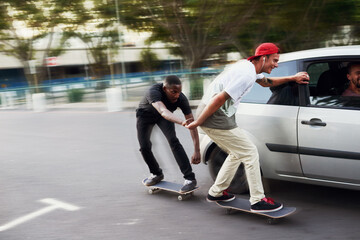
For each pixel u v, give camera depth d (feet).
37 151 22.58
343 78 10.91
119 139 24.57
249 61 10.43
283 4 42.11
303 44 46.34
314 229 10.41
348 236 9.91
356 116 10.38
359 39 44.06
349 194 12.75
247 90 10.23
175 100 12.46
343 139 10.49
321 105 11.03
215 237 10.28
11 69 105.50
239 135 10.69
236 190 13.04
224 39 48.57
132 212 12.39
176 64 96.27
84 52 114.21
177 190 13.17
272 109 11.83
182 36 50.29
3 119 39.81
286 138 11.51
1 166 19.40
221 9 45.16
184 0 46.37
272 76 12.09
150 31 53.06
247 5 43.47
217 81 10.77
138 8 50.14
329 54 11.15
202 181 15.01
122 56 61.52
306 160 11.25
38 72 74.59
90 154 20.86
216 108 10.18
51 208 13.09
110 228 11.25
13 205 13.57
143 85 45.80
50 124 33.71
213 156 13.33
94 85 48.78
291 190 13.35
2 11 62.69
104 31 66.44
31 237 10.89
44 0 63.10
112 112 39.60
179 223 11.34
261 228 10.65
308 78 11.19
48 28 68.13
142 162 18.56
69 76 112.98
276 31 45.75
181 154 13.06
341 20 41.98
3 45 72.59
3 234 11.18
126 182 15.57
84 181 16.01
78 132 28.40
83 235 10.85
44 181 16.33
